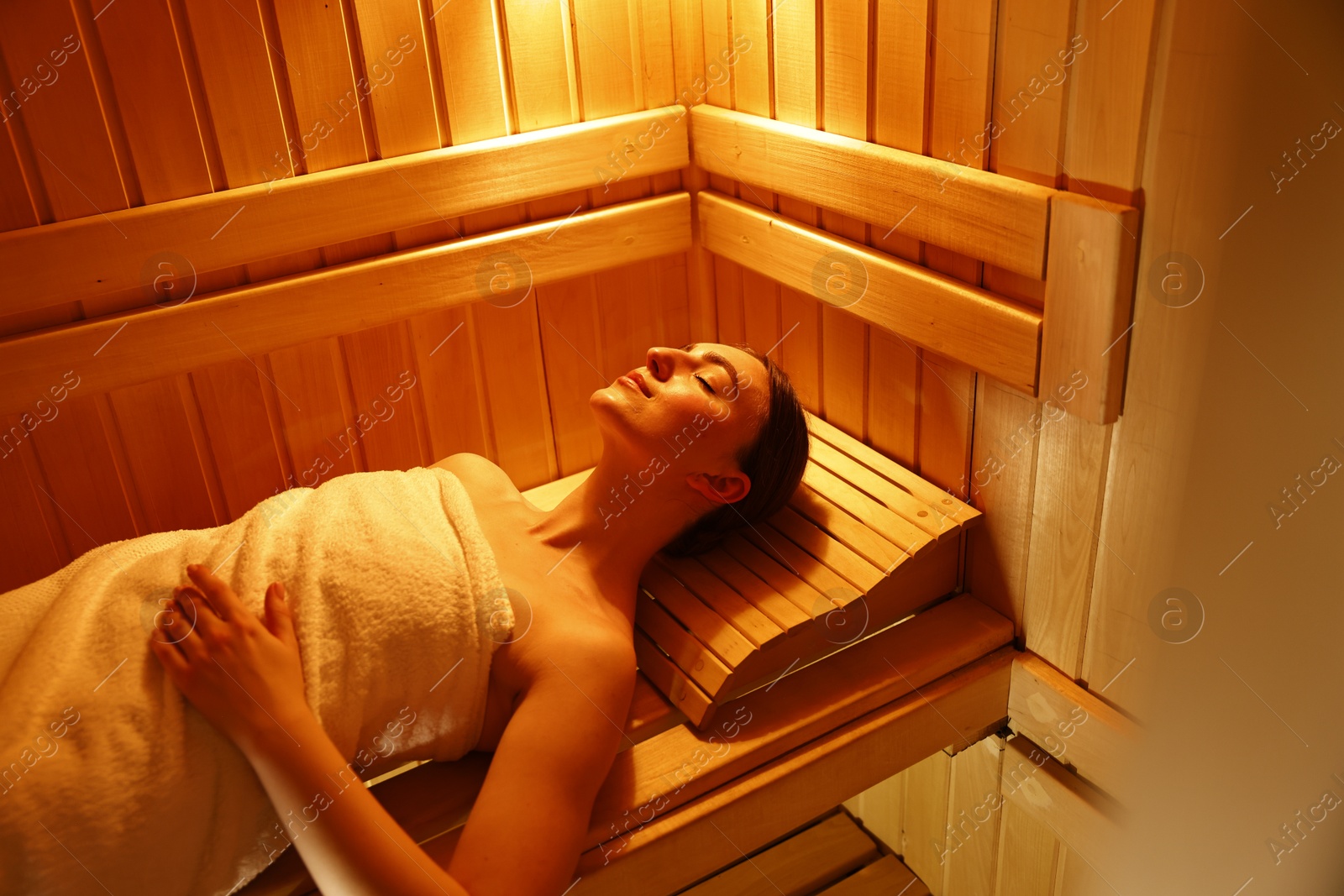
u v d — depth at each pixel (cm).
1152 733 132
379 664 118
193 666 108
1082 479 131
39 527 146
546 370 180
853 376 165
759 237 170
